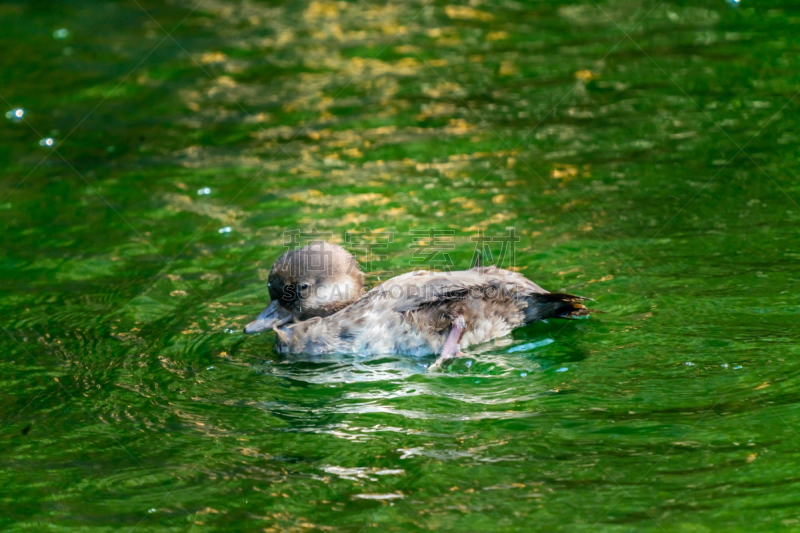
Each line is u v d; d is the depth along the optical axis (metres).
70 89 21.42
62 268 13.46
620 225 13.46
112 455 8.71
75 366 10.62
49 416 9.51
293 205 15.27
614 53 21.19
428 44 23.05
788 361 9.46
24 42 24.42
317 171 16.61
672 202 14.07
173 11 26.89
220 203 15.54
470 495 7.69
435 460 8.24
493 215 14.25
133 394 9.90
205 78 21.80
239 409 9.48
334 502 7.73
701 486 7.59
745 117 17.02
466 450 8.37
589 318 10.87
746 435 8.24
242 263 13.33
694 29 22.17
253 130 18.81
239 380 10.18
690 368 9.52
